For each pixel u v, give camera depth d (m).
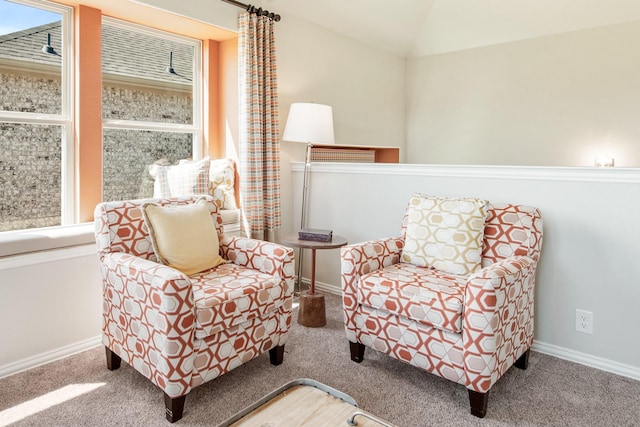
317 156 3.98
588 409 1.86
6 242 2.06
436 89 5.14
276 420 1.24
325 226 3.47
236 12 3.12
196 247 2.22
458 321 1.81
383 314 2.10
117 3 2.59
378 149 4.78
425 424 1.75
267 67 3.24
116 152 2.94
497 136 4.78
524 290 2.04
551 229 2.36
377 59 4.78
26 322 2.16
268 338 2.10
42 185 2.56
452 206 2.36
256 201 3.22
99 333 2.47
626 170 2.11
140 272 1.80
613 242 2.18
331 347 2.47
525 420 1.78
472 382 1.78
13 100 2.42
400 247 2.54
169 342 1.67
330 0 3.74
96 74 2.69
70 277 2.32
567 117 4.35
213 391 1.99
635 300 2.13
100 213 2.11
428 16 4.66
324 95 4.06
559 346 2.38
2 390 1.96
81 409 1.82
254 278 2.12
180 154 3.32
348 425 1.21
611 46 4.07
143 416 1.78
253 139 3.18
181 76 3.29
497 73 4.71
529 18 4.30
